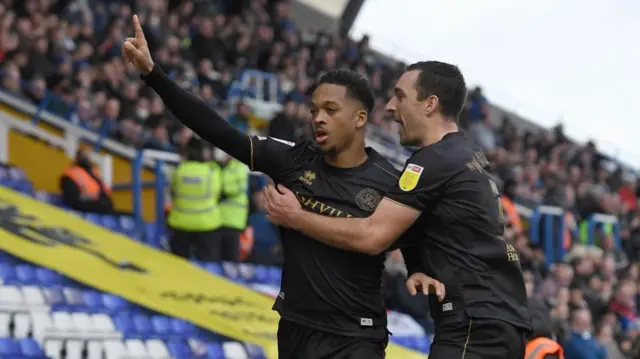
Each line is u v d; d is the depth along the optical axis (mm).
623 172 31281
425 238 6355
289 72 24953
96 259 14703
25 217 15562
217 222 16453
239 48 24750
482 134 27516
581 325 15328
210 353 12953
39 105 19016
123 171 19391
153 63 6547
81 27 21781
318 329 6652
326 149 6695
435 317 6375
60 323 12336
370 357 6645
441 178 6234
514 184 19641
